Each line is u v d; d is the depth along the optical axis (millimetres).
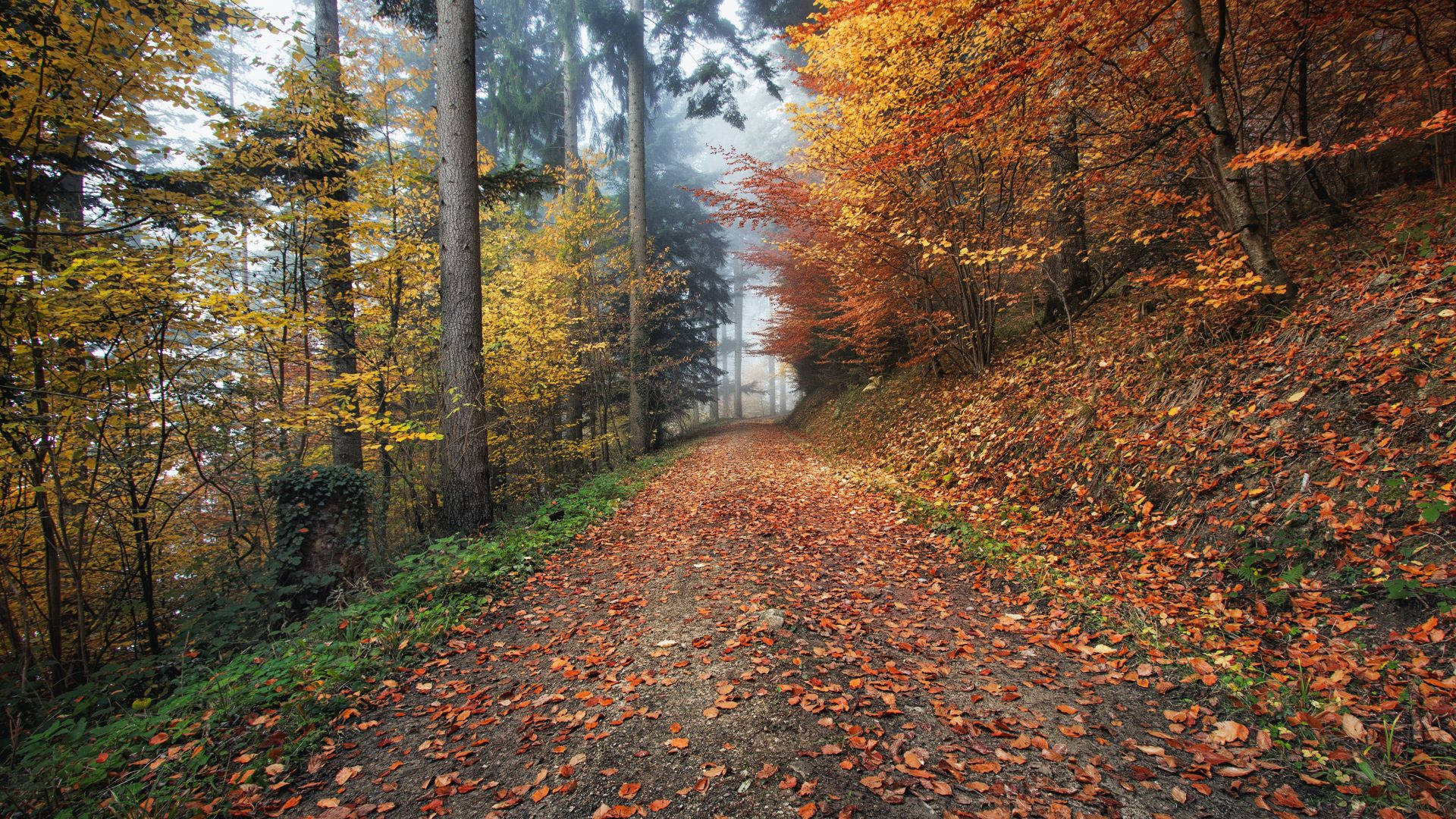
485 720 3053
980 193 8109
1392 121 6398
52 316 4305
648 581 5129
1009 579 4375
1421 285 4113
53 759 2771
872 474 9195
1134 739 2504
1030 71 5020
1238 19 5879
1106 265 8734
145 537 5312
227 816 2400
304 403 7340
